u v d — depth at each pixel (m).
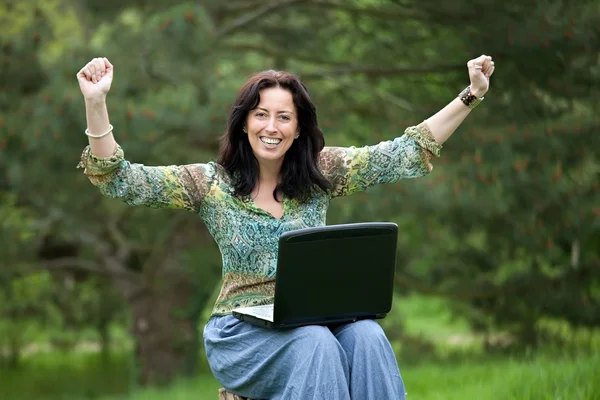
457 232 15.03
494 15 11.31
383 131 13.69
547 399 6.66
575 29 10.63
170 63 12.22
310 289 4.29
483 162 11.77
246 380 4.50
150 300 17.91
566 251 15.75
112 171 4.54
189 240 17.08
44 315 25.12
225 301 4.71
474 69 4.81
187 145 14.12
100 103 4.42
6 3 14.51
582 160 12.33
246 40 17.55
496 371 9.67
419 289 17.25
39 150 12.16
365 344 4.30
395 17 13.66
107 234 20.19
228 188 4.70
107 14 15.05
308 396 4.17
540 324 17.59
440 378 10.84
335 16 15.80
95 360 28.02
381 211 11.98
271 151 4.62
